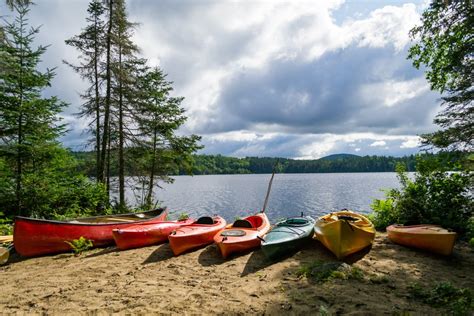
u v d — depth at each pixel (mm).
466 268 6152
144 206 17469
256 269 6438
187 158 18953
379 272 5941
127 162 17266
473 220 8469
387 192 10492
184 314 4480
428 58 11289
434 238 6836
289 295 4973
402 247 7578
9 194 11789
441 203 9227
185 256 7574
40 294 5355
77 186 14102
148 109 17141
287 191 62625
